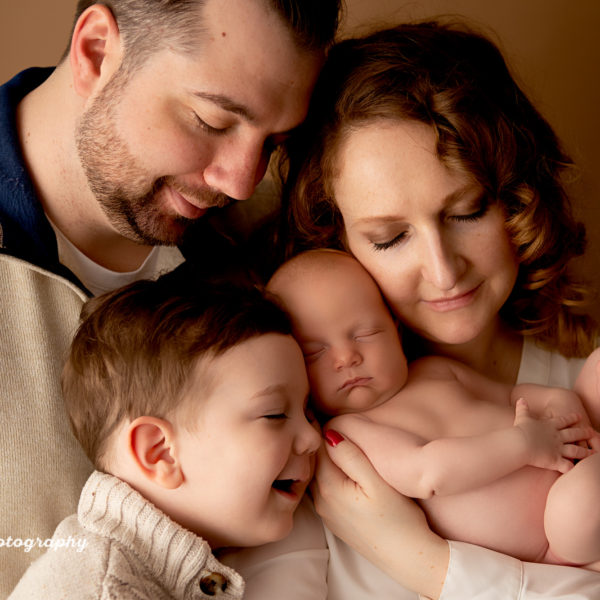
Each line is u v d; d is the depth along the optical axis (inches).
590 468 44.5
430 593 44.3
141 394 43.8
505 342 59.0
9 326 48.6
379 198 46.5
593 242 79.2
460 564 43.6
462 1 78.7
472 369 55.8
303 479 45.2
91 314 46.8
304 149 54.1
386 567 45.5
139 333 44.3
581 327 59.7
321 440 45.7
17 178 49.4
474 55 52.0
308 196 54.6
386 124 46.3
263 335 44.5
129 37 47.3
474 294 49.9
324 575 47.2
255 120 46.6
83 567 40.0
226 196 50.9
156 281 48.3
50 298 50.1
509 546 46.0
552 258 55.4
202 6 44.3
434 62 49.1
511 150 49.3
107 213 52.2
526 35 81.1
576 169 57.0
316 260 51.3
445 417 48.9
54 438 49.0
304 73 46.3
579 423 49.3
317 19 45.3
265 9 43.9
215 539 44.7
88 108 49.9
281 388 43.8
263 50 44.4
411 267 48.2
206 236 60.7
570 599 42.2
